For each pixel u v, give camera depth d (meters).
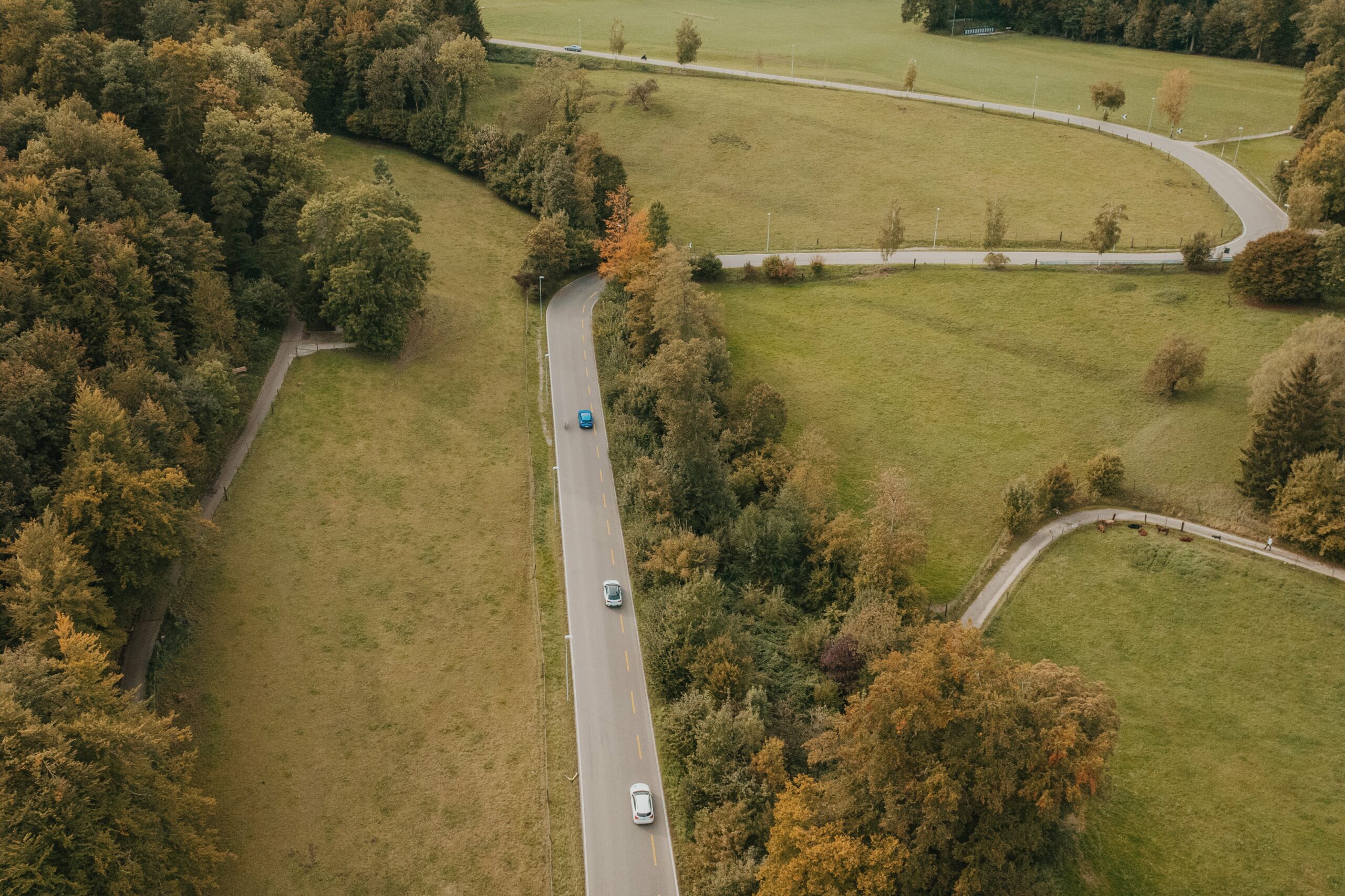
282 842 77.88
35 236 103.19
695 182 198.75
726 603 99.81
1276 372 116.75
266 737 84.81
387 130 187.88
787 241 178.88
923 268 166.62
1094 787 65.69
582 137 173.75
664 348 122.94
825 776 76.00
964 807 68.56
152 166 125.69
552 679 93.06
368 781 82.94
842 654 89.50
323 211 127.75
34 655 68.19
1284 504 107.56
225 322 118.44
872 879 64.56
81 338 102.00
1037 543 111.00
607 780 84.38
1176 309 148.88
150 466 89.81
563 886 76.75
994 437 128.75
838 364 143.38
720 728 80.25
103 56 136.50
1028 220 183.00
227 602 95.00
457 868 77.56
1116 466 114.69
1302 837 82.38
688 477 110.00
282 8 188.00
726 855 73.69
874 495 119.81
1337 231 139.75
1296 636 98.44
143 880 64.81
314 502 108.00
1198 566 105.56
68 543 77.56
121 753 65.25
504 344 140.75
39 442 89.56
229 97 140.75
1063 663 97.12
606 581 103.12
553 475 118.94
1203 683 95.00
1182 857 81.12
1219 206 183.00
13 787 61.12
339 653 92.81
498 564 104.88
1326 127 187.75
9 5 137.75
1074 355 141.88
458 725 88.12
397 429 120.50
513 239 167.00
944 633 72.94
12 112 122.75
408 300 133.00
